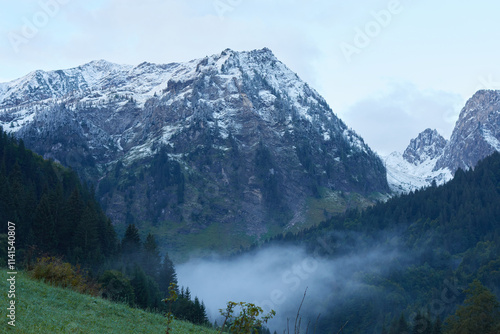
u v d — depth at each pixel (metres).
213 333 41.53
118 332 32.28
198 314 75.44
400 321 123.06
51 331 27.28
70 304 36.22
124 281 70.12
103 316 35.78
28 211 130.62
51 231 122.31
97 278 69.94
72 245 126.06
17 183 139.00
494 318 86.06
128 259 132.25
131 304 57.88
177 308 75.50
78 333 28.61
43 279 43.41
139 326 35.97
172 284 29.03
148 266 132.75
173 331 37.53
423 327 110.44
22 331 25.72
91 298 40.16
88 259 118.81
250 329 25.12
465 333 85.25
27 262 47.00
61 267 45.78
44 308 32.50
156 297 87.56
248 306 25.38
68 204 134.12
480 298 87.12
